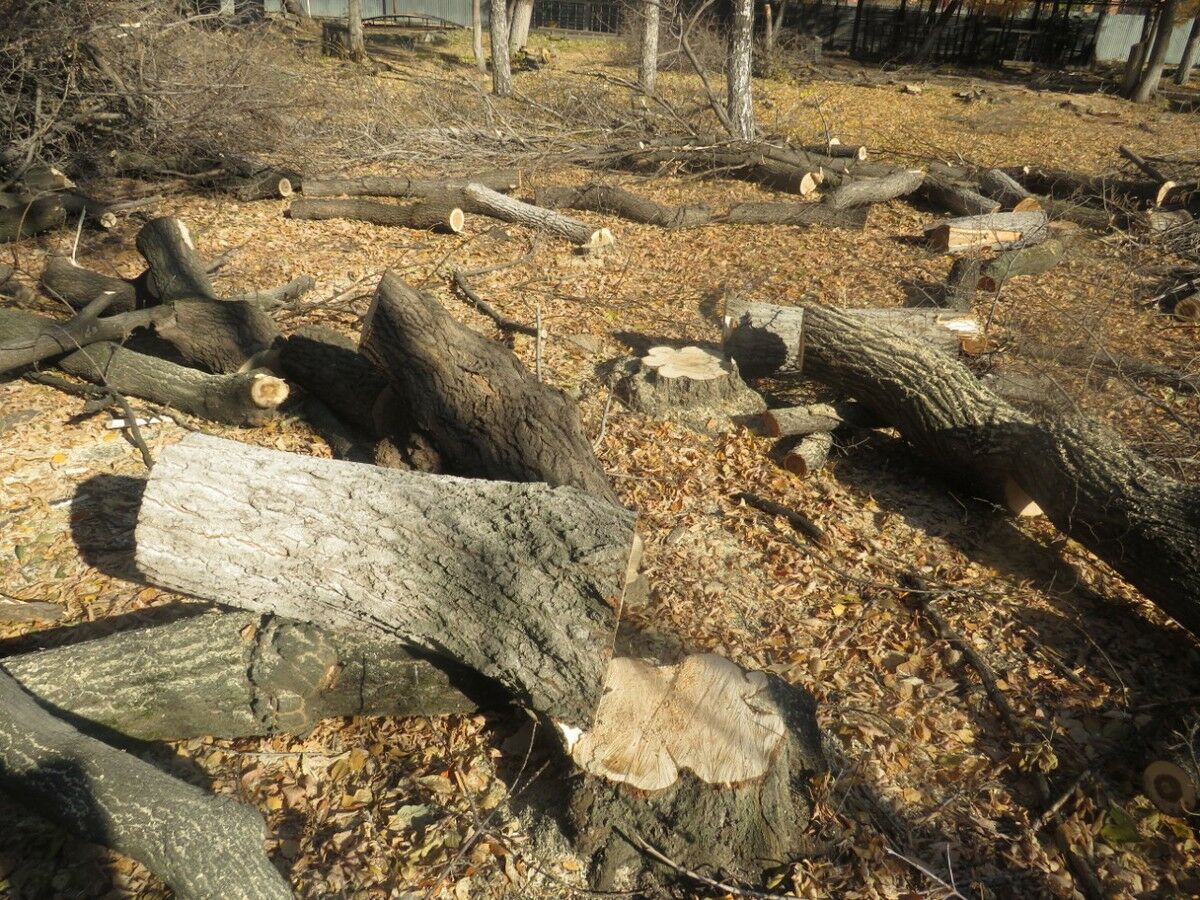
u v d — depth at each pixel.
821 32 30.55
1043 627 4.98
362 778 3.95
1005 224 10.67
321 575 3.91
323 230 11.09
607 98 16.86
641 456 6.35
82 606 4.77
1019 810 3.93
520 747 4.04
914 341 6.17
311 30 26.00
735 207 12.02
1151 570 4.77
